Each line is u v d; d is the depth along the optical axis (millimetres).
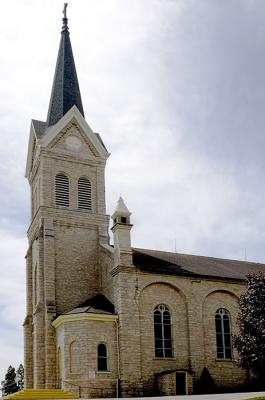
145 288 49250
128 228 50125
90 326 45688
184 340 49719
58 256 53125
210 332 51281
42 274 52156
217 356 50844
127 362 45750
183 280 51188
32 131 60156
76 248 54312
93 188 57688
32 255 57406
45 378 48219
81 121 59094
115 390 44938
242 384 50750
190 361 49062
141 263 51125
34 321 51719
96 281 54125
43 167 55562
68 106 60688
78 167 57469
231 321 52812
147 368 46938
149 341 47812
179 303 50625
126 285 48000
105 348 45906
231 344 52031
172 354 48938
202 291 51906
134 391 45281
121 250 49031
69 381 44844
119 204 50969
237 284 54094
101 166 58844
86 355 44656
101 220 56469
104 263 53344
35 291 54688
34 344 50656
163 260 54688
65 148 57375
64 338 46188
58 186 55906
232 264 61969
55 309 50406
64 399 41094
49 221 53750
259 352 41281
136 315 47531
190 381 46969
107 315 46500
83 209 56312
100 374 44719
